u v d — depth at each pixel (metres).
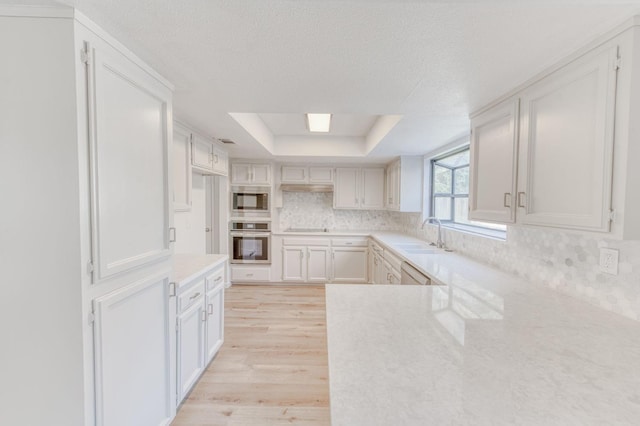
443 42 1.23
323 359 2.63
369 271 4.80
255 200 4.74
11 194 1.09
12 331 1.11
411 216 4.61
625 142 1.03
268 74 1.57
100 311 1.20
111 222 1.25
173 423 1.87
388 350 0.99
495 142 1.82
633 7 0.97
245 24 1.13
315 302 4.07
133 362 1.43
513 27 1.11
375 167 5.00
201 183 3.49
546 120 1.39
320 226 5.37
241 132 2.91
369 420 0.67
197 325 2.20
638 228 1.03
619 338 1.09
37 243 1.10
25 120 1.08
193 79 1.64
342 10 1.03
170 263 1.75
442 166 3.88
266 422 1.90
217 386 2.24
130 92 1.37
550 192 1.36
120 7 1.04
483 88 1.65
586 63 1.17
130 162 1.38
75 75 1.08
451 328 1.17
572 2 0.95
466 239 2.87
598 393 0.77
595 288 1.45
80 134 1.10
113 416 1.29
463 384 0.80
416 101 1.90
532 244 1.90
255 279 4.79
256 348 2.81
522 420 0.67
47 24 1.06
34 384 1.13
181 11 1.06
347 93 1.81
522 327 1.18
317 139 4.23
